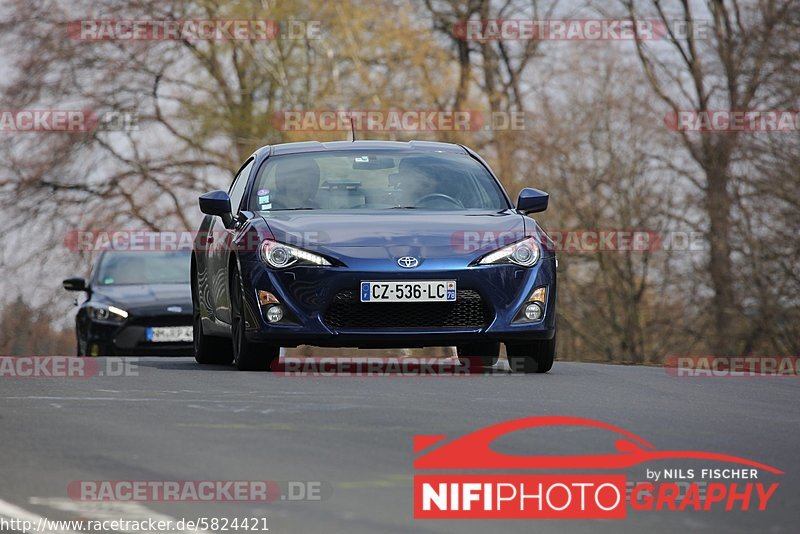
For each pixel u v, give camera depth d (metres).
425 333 31.12
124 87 128.88
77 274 124.31
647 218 111.44
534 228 32.94
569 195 112.12
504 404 23.59
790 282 100.06
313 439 18.39
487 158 112.00
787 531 12.62
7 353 123.81
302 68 124.56
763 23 105.19
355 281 31.14
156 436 18.69
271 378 30.12
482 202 34.91
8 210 126.50
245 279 31.97
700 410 23.39
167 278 59.78
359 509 13.39
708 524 12.92
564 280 116.81
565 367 35.84
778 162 100.38
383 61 120.06
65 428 19.62
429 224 32.50
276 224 32.66
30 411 22.11
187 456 16.73
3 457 16.66
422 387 27.36
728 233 102.88
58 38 128.12
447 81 115.12
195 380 29.38
